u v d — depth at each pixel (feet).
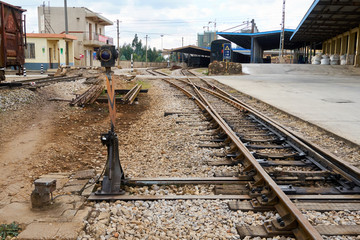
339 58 128.77
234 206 13.58
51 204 13.46
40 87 49.26
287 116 33.09
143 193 15.30
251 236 11.42
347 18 104.22
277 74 104.22
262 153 20.59
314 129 27.22
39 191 13.12
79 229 11.51
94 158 20.81
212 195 14.66
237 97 49.42
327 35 138.92
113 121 15.14
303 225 10.64
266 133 26.07
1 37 41.06
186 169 18.52
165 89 62.08
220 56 148.56
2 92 39.14
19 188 15.56
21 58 46.24
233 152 20.83
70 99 43.91
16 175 17.26
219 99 47.57
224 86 66.90
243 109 35.70
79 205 13.52
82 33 169.17
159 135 26.40
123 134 27.02
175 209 13.53
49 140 24.13
